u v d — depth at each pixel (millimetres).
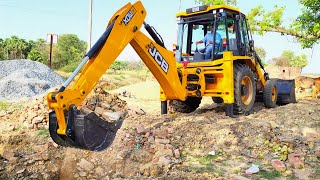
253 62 9945
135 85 19109
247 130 7305
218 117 8609
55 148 6523
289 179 5426
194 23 9625
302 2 14625
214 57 8922
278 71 27500
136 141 6570
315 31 14188
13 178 5594
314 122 8227
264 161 6180
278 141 6969
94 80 5500
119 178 5535
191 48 9695
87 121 5031
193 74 8750
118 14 6090
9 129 7918
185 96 8211
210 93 8836
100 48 5730
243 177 5402
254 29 15703
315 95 14000
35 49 47344
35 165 5984
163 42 7348
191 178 5355
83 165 5965
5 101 12164
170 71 7598
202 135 7070
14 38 48406
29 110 8969
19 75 16766
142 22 6496
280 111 9312
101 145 5172
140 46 6715
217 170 5750
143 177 5527
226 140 6926
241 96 9148
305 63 40250
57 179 5887
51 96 5008
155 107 11758
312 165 6008
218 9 8867
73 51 47562
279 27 15484
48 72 19078
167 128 7523
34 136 7355
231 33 9344
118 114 8625
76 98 5191
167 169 5695
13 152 6367
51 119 5160
